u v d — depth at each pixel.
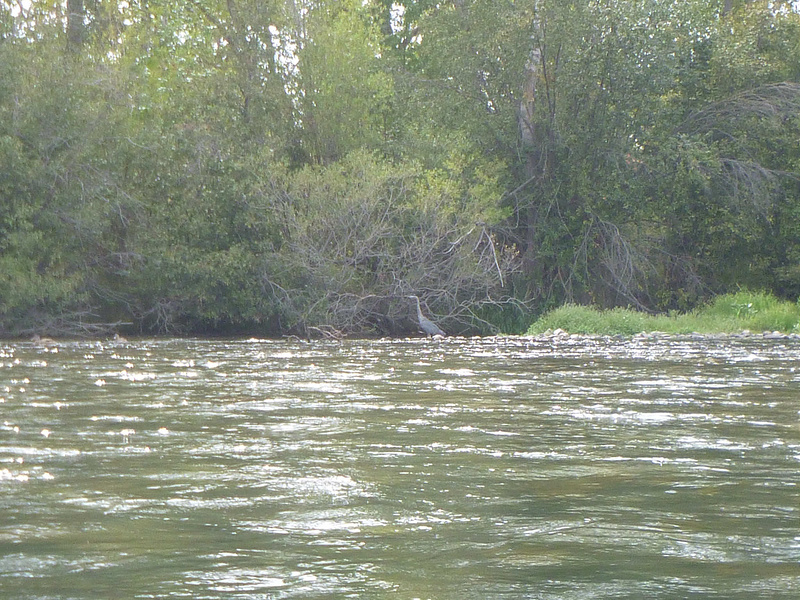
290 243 24.56
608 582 3.62
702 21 31.00
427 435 7.26
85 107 23.09
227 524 4.50
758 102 30.77
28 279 21.58
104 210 22.92
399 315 26.05
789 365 14.35
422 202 25.31
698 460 6.28
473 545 4.15
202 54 28.03
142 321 25.00
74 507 4.84
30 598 3.38
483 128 29.34
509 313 27.98
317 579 3.63
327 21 28.64
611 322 25.09
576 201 30.05
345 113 28.11
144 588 3.51
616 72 28.22
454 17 29.55
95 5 27.53
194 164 24.45
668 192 30.19
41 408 8.78
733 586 3.57
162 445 6.75
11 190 21.88
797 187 31.45
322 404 9.16
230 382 11.32
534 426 7.78
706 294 31.95
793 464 6.14
